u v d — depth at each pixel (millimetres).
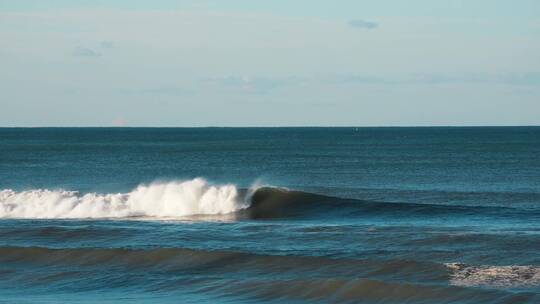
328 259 56438
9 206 89000
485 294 46688
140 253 60594
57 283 55000
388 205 91688
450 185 137625
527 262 54875
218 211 88688
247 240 66438
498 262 55219
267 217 85312
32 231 72000
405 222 80812
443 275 51438
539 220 80562
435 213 87062
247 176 164375
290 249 61938
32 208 88375
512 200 107312
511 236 63781
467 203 104375
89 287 53562
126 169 186000
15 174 165375
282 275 54469
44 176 160000
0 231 72438
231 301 49156
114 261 59938
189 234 69938
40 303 49281
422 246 61781
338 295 49156
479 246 60750
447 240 63344
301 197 93125
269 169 186875
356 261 55688
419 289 48250
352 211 89750
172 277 55000
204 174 170125
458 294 47188
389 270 53562
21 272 58062
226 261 58188
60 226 74750
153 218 83312
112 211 86875
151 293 51375
